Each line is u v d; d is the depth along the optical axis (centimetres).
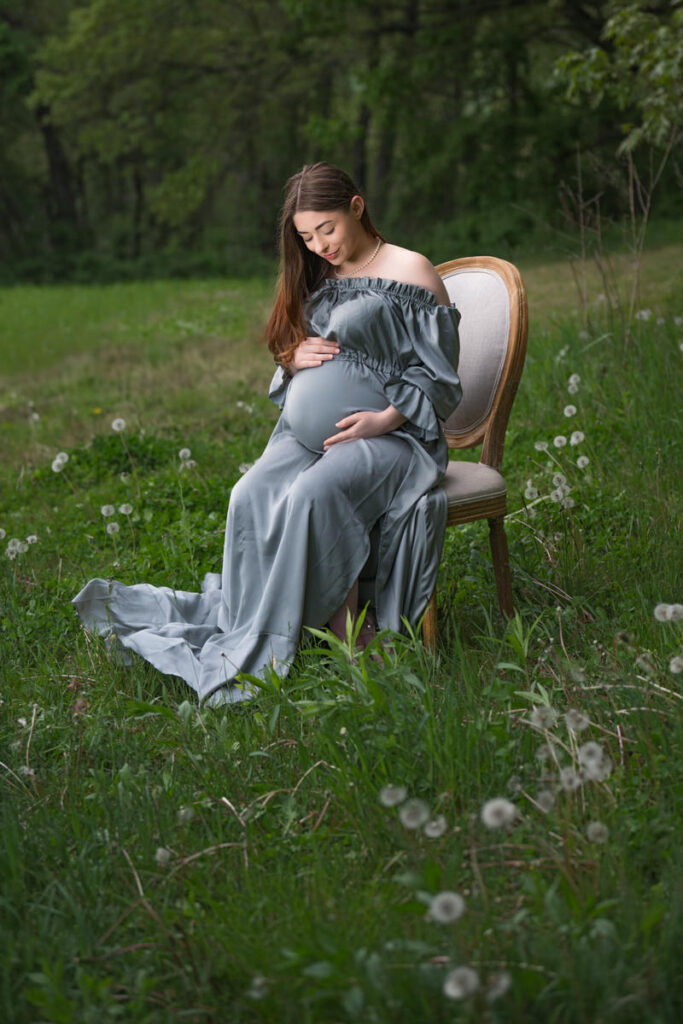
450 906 159
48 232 3944
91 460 634
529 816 236
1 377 1207
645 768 242
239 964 199
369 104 2514
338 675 302
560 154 2481
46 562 472
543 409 614
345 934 199
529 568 391
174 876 230
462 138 2555
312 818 250
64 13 3562
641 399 555
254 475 346
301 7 2384
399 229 2956
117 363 1211
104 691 333
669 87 768
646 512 425
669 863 214
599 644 324
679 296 880
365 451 332
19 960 204
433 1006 179
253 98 2928
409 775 249
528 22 2422
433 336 335
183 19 2758
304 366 351
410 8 2472
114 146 3084
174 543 457
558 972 184
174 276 3500
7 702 331
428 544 328
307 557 323
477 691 295
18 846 239
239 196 3753
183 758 283
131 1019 191
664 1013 176
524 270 1705
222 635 348
